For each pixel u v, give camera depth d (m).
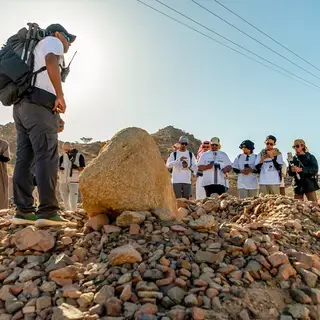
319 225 5.03
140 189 3.95
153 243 3.48
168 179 4.39
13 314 2.78
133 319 2.61
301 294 3.07
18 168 4.11
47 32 4.07
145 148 4.18
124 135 4.15
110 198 3.88
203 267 3.25
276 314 2.87
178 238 3.62
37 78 3.86
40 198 3.95
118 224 3.76
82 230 3.96
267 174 7.77
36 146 3.91
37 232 3.67
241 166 8.11
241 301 2.89
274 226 4.38
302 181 7.55
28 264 3.35
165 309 2.74
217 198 6.83
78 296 2.85
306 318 2.86
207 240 3.64
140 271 3.07
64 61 4.20
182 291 2.88
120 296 2.78
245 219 5.76
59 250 3.60
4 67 3.85
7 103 4.00
